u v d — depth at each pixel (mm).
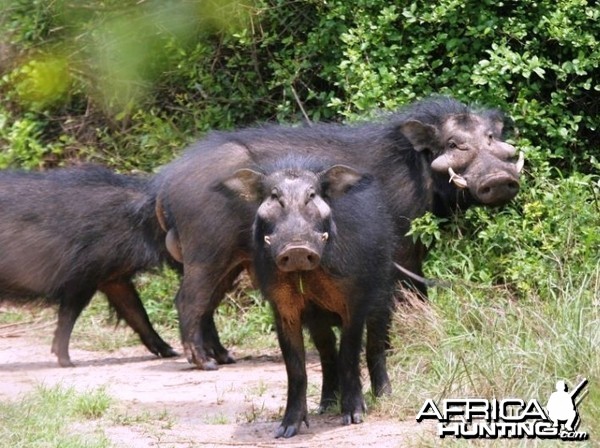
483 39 22516
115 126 26406
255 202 14727
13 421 14484
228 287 20500
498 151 18406
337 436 14125
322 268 14188
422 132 18688
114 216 21188
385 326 15812
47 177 21734
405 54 22969
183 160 19969
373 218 15102
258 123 23625
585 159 22766
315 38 24250
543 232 20172
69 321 20906
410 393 15234
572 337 14656
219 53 25328
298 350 14516
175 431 14758
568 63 21984
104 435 14094
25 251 21000
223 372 19672
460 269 20359
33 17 17953
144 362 21109
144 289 24531
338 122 24297
